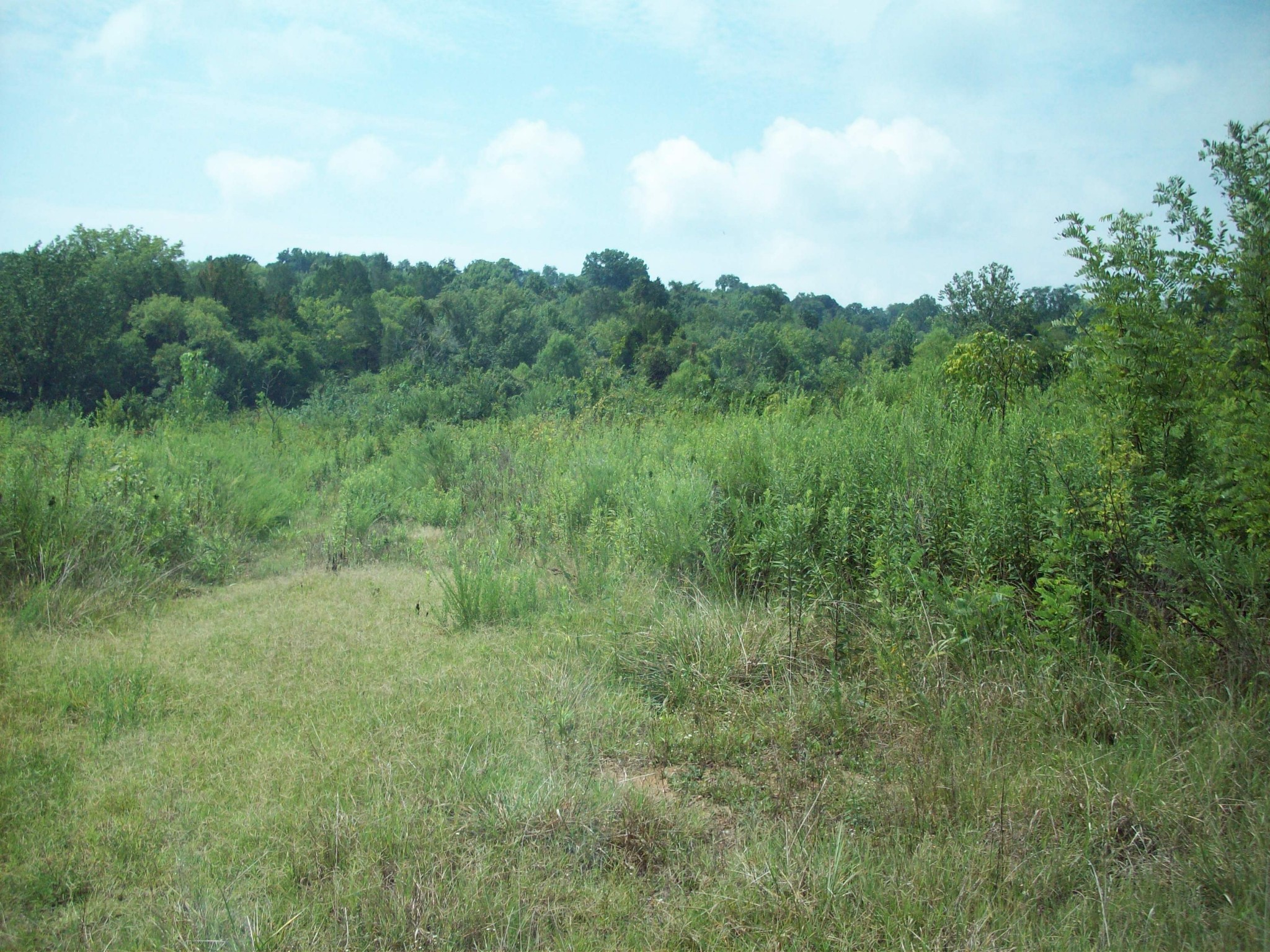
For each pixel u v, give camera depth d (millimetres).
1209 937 2672
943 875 3045
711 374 47125
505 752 4047
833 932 2787
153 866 3146
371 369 65000
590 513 8555
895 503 5988
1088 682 4270
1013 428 6594
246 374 46344
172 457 10164
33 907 2895
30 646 5410
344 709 4547
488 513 9906
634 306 85250
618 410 15438
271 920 2799
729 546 6789
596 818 3494
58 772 3818
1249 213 4844
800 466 7172
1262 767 3561
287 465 13562
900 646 4812
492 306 73188
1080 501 4926
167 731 4266
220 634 5836
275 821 3422
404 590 7121
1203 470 4953
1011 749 3912
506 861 3205
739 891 2980
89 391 38562
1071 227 5609
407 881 3004
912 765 3824
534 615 6285
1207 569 4395
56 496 7199
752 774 3982
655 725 4477
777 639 5227
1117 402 5430
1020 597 5094
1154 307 5270
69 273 37625
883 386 12047
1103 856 3176
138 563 6949
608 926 2875
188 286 57000
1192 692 4168
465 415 20297
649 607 5922
